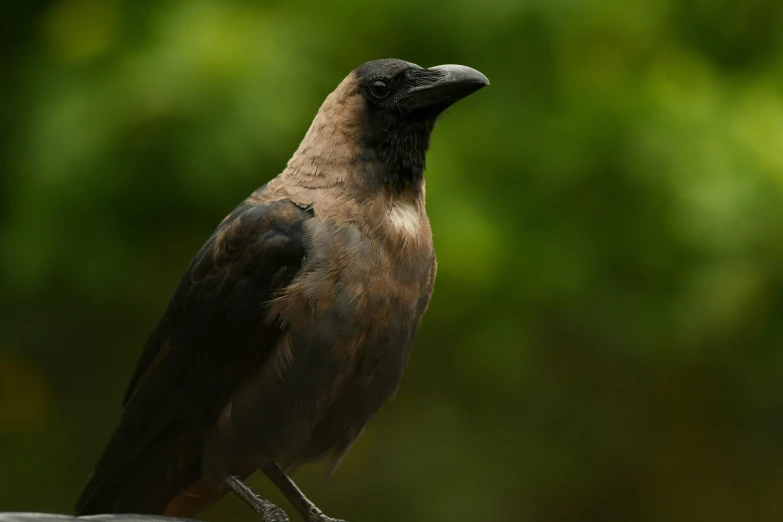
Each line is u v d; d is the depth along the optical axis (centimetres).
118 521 584
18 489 1364
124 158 1080
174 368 786
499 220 1100
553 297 1125
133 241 1149
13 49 1273
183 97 1048
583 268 1116
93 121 1075
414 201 786
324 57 1119
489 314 1123
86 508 814
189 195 1101
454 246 1062
